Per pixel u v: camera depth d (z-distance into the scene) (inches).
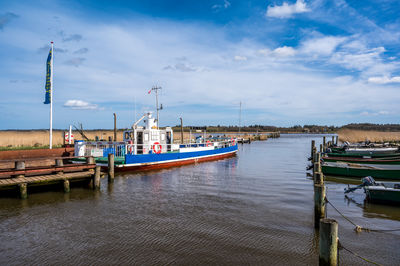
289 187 631.8
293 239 336.5
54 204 488.4
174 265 275.6
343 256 296.8
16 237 344.5
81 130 1251.8
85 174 596.4
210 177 765.9
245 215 427.8
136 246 319.0
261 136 3836.1
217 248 313.0
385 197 484.7
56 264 279.4
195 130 1226.0
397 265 277.0
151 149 943.7
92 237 344.5
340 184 689.0
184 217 418.9
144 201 510.6
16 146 1180.5
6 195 538.0
